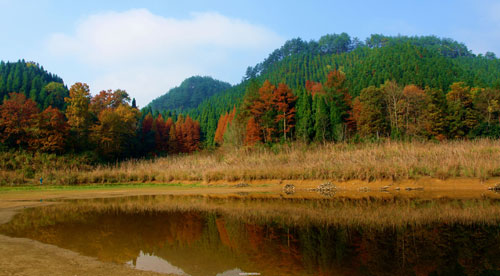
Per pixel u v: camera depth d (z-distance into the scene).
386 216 13.97
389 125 58.34
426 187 22.70
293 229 11.98
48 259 8.45
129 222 13.78
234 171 29.47
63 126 53.03
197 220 14.09
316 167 27.17
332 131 50.00
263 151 38.19
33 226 13.00
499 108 57.84
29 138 50.19
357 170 25.27
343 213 14.86
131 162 41.31
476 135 54.12
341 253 8.89
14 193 25.67
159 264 8.13
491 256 8.41
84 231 12.07
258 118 57.25
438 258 8.33
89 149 57.59
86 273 7.35
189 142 87.88
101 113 65.75
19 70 125.31
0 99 85.50
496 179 22.38
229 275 7.25
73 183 32.47
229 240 10.58
